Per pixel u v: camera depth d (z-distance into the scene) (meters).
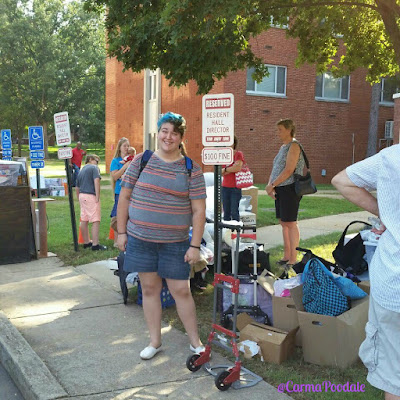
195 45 6.27
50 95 50.50
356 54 8.91
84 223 8.91
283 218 7.16
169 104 23.41
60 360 4.30
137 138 26.67
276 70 21.30
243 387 3.79
